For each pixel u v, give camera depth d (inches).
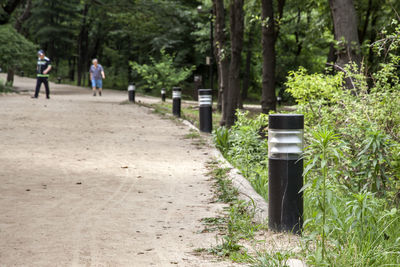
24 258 182.2
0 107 842.2
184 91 2081.7
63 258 183.2
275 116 219.1
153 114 840.9
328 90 333.7
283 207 218.1
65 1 2640.3
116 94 1566.2
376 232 198.7
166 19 1755.7
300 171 219.0
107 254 189.2
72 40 2696.9
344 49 462.0
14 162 382.3
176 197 289.3
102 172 357.7
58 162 389.7
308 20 1423.5
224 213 253.8
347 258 176.2
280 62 1715.1
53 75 2974.9
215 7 834.8
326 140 198.2
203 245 203.5
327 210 196.2
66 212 249.1
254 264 177.0
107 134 568.1
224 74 788.0
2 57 1382.9
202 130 601.3
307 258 179.9
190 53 2151.8
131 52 2277.3
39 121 666.8
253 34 1827.0
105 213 249.8
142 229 224.5
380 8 947.3
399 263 182.7
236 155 418.9
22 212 246.4
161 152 456.4
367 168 251.9
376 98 303.3
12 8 1507.1
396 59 318.0
